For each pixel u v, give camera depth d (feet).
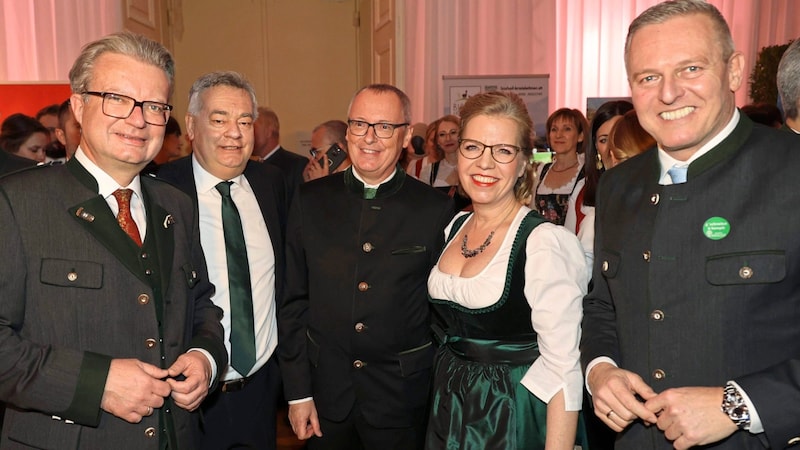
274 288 7.70
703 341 4.40
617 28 20.02
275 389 7.73
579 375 5.35
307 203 7.48
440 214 7.26
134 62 4.87
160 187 5.69
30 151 11.87
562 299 5.41
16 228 4.62
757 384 4.06
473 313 5.74
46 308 4.67
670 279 4.59
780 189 4.30
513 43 20.04
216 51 24.57
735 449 4.38
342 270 7.13
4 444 4.82
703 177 4.60
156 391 4.67
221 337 5.74
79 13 16.03
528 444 5.49
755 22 19.22
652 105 4.58
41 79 15.70
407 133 7.48
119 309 4.86
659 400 4.27
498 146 5.81
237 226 7.32
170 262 5.33
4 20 15.55
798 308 4.25
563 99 20.29
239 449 7.29
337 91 25.23
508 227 5.89
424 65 20.08
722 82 4.45
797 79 5.93
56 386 4.48
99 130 4.79
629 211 5.05
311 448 7.34
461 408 5.72
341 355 7.09
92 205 4.87
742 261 4.28
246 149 7.25
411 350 7.07
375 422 6.96
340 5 25.02
